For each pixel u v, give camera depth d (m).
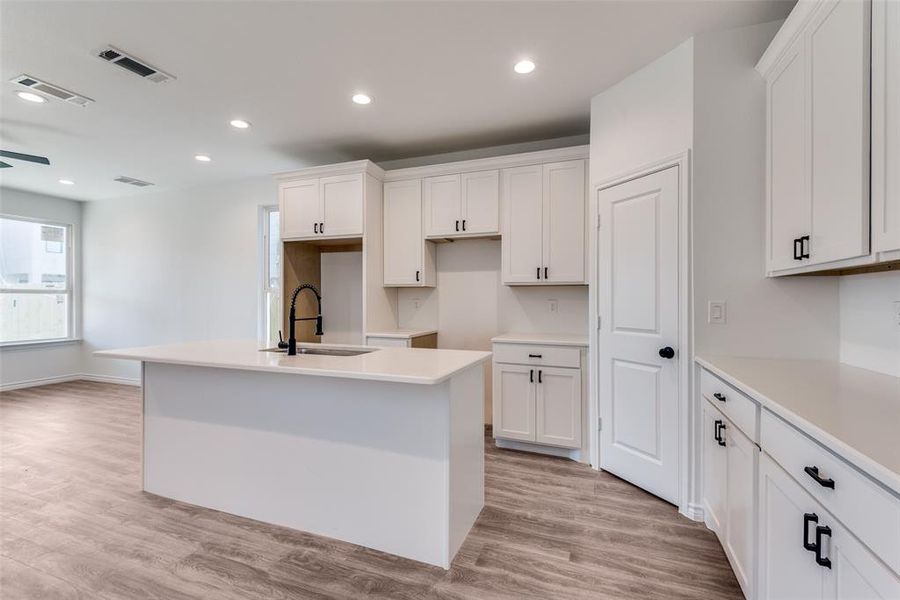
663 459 2.36
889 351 1.66
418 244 3.75
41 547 1.95
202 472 2.32
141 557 1.88
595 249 2.83
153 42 2.26
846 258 1.40
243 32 2.18
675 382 2.28
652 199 2.40
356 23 2.11
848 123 1.37
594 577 1.74
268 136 3.58
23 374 5.32
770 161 1.98
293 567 1.81
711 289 2.15
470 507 2.10
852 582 0.89
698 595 1.63
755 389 1.40
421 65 2.50
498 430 3.24
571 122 3.30
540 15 2.05
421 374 1.68
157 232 5.39
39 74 2.58
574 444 3.01
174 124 3.33
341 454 2.01
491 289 3.85
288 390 2.12
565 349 3.03
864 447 0.86
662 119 2.37
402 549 1.89
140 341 5.51
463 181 3.57
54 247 5.67
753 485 1.43
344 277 4.36
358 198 3.65
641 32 2.17
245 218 4.88
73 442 3.37
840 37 1.41
